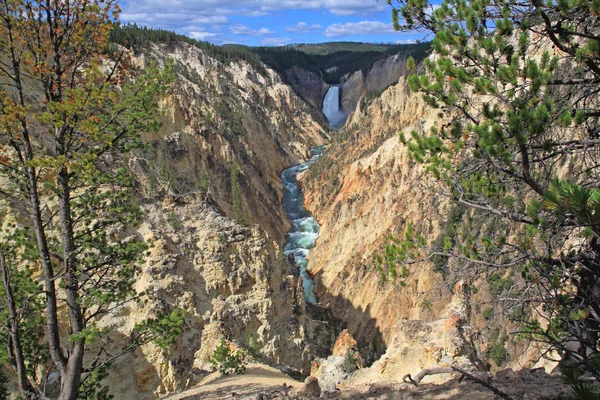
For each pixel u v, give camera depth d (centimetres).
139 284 2950
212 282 3225
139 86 1326
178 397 1477
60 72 1276
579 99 812
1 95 1185
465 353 1602
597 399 485
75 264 1396
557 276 772
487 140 781
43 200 2617
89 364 2456
